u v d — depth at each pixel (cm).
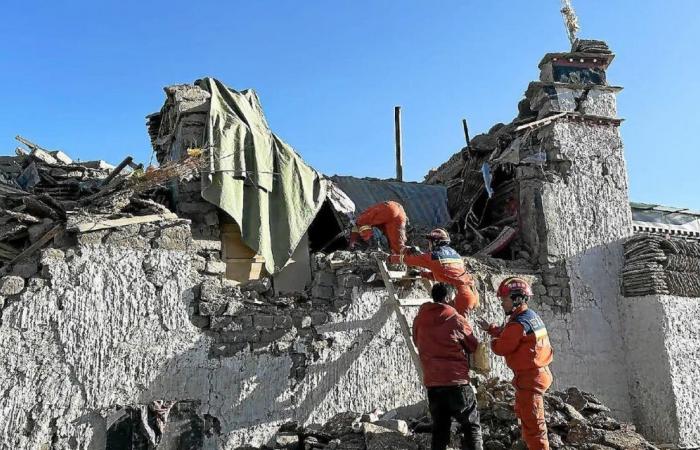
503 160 1172
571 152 1153
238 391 786
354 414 802
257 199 884
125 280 763
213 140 869
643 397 1047
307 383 826
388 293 876
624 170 1190
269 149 934
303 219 917
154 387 748
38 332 711
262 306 835
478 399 797
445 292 684
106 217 771
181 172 817
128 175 833
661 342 1029
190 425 757
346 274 888
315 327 848
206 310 791
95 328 736
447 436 632
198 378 771
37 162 1176
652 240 1096
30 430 689
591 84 1207
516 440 716
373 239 1026
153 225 795
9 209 802
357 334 872
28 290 717
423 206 1260
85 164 1264
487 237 1200
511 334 648
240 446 770
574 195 1131
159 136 1097
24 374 698
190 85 971
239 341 803
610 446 710
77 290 737
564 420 748
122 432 741
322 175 983
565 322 1052
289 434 783
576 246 1102
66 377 714
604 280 1105
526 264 1077
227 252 876
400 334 902
